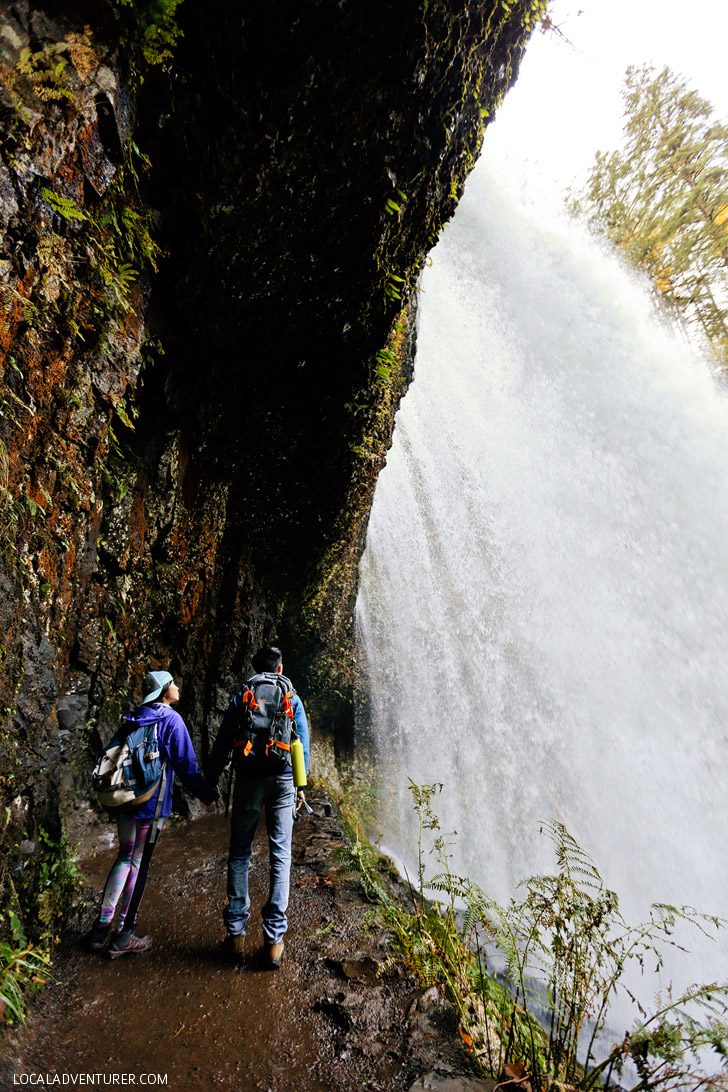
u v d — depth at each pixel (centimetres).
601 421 1588
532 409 1510
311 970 345
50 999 296
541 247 1650
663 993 709
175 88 377
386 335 609
